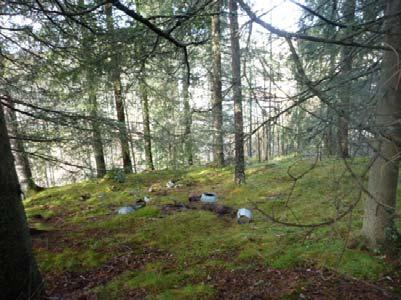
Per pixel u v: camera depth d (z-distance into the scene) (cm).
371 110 204
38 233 602
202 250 467
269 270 380
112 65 344
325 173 714
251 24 243
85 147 607
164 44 314
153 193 898
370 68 283
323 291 321
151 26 239
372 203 379
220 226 571
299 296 317
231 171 1053
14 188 285
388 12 280
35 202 900
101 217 713
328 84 262
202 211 661
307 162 818
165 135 577
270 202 663
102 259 472
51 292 389
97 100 793
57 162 584
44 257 489
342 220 478
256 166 1054
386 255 367
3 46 480
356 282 331
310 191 660
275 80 265
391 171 356
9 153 288
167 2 350
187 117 582
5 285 274
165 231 560
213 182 964
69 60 459
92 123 541
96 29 320
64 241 556
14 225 283
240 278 371
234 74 584
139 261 457
